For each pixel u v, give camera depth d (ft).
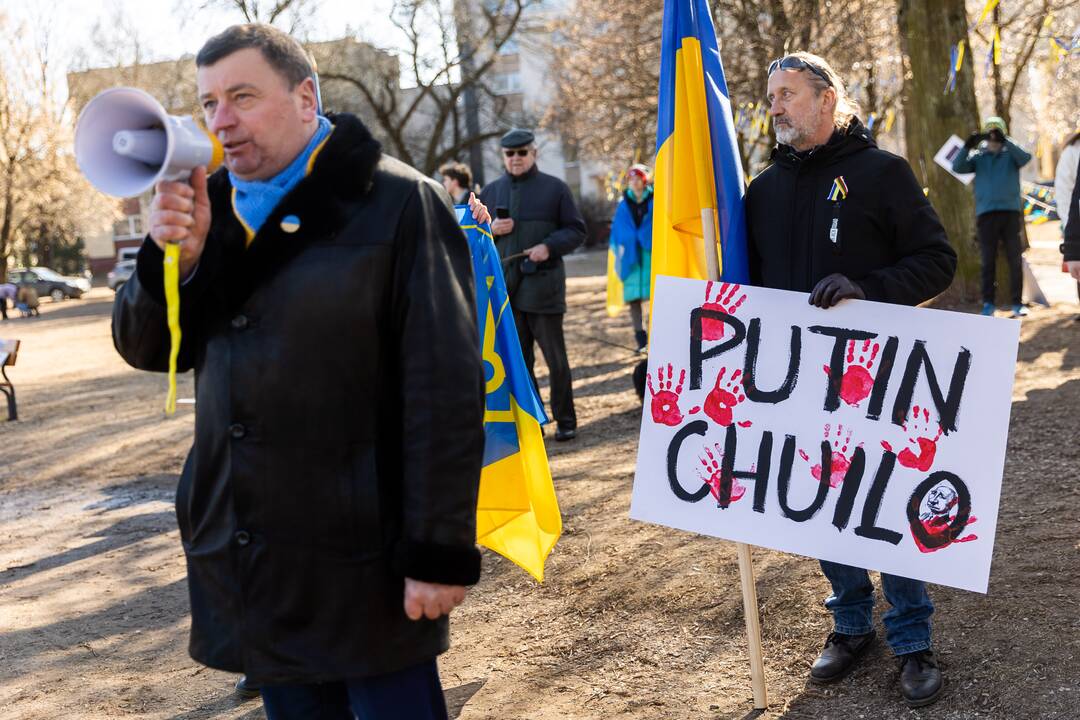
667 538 15.90
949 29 38.09
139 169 6.32
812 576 13.52
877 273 9.93
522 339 23.95
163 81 105.40
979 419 9.66
